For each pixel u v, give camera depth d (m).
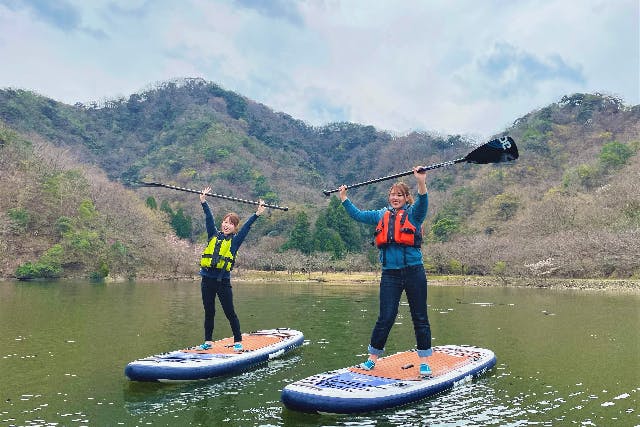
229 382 5.34
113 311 12.55
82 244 38.81
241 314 12.64
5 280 32.72
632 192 43.16
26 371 5.74
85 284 27.94
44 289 22.52
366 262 55.88
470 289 26.64
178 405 4.51
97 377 5.48
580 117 95.75
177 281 34.03
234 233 6.43
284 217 75.50
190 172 96.12
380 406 4.36
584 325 10.22
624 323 10.57
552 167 79.56
